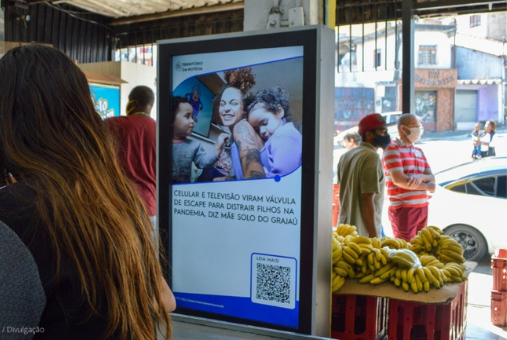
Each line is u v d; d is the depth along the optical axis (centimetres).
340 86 1545
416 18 637
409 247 380
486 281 671
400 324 315
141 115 454
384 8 681
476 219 737
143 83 800
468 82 1894
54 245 97
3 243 93
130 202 117
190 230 291
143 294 111
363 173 429
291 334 261
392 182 533
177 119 291
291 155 258
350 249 318
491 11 609
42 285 95
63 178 103
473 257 743
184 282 293
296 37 251
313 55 248
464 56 1923
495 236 730
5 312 91
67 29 845
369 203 427
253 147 269
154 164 459
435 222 759
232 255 279
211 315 286
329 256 266
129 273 107
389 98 1522
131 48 905
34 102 107
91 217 103
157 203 298
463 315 352
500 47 1867
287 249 263
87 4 806
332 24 296
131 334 105
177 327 283
